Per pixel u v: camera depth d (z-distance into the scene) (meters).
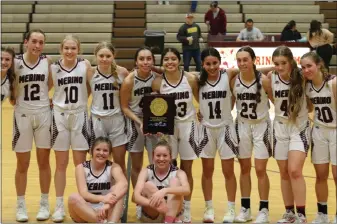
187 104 4.00
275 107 3.93
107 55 3.97
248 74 3.92
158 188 3.89
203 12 12.01
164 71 4.02
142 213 3.98
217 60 3.94
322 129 3.85
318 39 6.14
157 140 4.05
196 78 4.06
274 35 10.19
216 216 4.21
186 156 4.02
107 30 11.75
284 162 3.93
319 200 3.96
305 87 3.86
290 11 12.02
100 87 4.04
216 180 5.17
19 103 4.02
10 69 3.95
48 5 11.91
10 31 11.57
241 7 12.04
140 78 4.05
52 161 5.77
